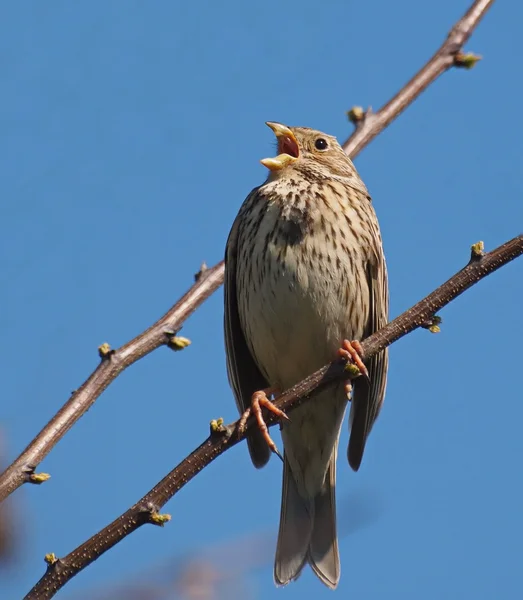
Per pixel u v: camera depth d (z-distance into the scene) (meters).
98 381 7.36
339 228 10.40
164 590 4.89
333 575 10.29
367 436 10.62
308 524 10.57
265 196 10.69
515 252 7.59
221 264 8.58
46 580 5.90
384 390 10.79
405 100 9.61
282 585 10.21
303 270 10.21
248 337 10.80
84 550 6.03
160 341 7.86
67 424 7.03
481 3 9.82
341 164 11.39
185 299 8.27
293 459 10.79
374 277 10.62
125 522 6.25
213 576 4.91
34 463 6.61
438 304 7.82
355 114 9.61
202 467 6.81
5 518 4.85
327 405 10.65
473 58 9.63
